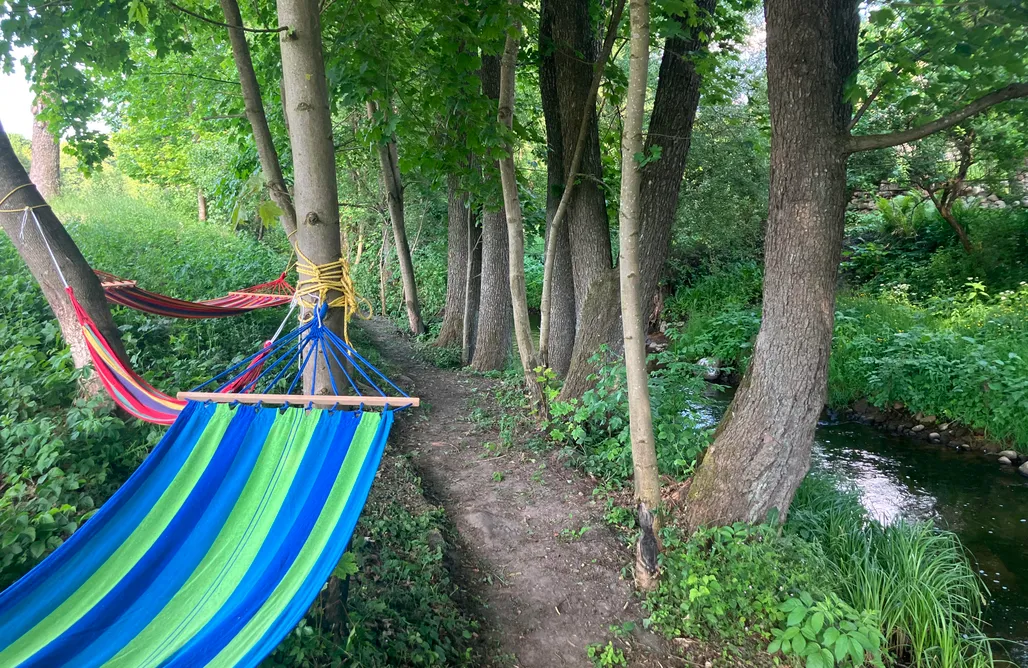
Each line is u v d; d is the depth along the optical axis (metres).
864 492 7.38
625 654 3.94
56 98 5.71
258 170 9.27
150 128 17.25
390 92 5.95
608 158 8.36
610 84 7.23
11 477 3.54
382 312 17.34
